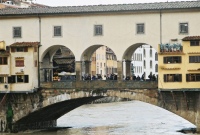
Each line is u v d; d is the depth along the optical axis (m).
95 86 68.88
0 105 72.38
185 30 66.12
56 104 72.00
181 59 65.50
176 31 66.38
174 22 66.38
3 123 72.75
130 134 69.94
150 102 67.06
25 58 70.44
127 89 67.81
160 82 65.94
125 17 68.19
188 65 65.19
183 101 66.12
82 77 72.06
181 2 67.69
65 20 70.44
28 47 70.31
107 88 68.38
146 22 67.44
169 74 65.75
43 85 70.94
